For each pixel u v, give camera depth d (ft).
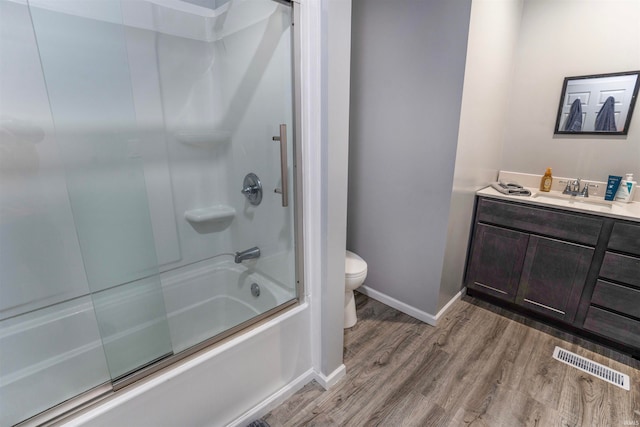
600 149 6.97
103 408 3.29
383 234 7.64
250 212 6.06
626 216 5.56
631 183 6.46
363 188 7.79
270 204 5.40
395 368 5.83
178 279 6.28
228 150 6.55
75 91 4.80
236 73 5.80
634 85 6.32
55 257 4.91
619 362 5.91
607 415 4.84
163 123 5.99
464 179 6.64
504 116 8.04
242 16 5.27
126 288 5.04
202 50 6.34
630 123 6.52
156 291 5.27
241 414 4.61
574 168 7.39
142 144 5.71
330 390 5.35
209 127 6.70
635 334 5.80
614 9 6.35
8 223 4.53
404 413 4.91
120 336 4.40
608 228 5.82
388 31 6.40
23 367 4.47
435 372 5.73
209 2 6.19
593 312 6.24
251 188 5.91
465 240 7.57
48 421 3.14
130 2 5.22
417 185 6.69
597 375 5.61
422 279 7.09
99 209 4.94
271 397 4.95
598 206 6.33
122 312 4.90
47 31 4.50
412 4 5.93
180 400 3.83
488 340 6.57
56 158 4.72
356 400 5.15
